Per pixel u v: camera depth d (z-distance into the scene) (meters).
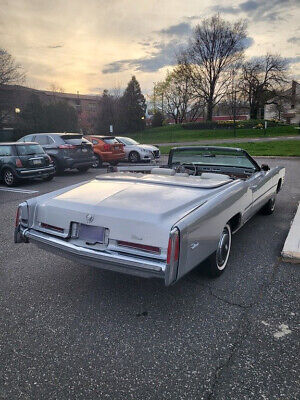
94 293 3.33
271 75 51.56
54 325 2.80
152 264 2.58
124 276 3.70
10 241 4.89
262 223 5.54
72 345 2.55
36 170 10.03
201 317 2.88
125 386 2.14
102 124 48.44
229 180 3.89
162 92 60.62
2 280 3.63
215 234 3.18
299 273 3.68
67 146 11.52
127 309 3.03
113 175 4.07
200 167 5.33
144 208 2.85
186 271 2.73
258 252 4.29
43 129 37.88
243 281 3.51
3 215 6.39
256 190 4.53
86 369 2.30
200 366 2.30
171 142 33.84
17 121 39.12
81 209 3.02
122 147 14.59
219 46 48.66
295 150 18.58
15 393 2.10
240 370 2.25
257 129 45.75
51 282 3.58
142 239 2.68
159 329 2.72
